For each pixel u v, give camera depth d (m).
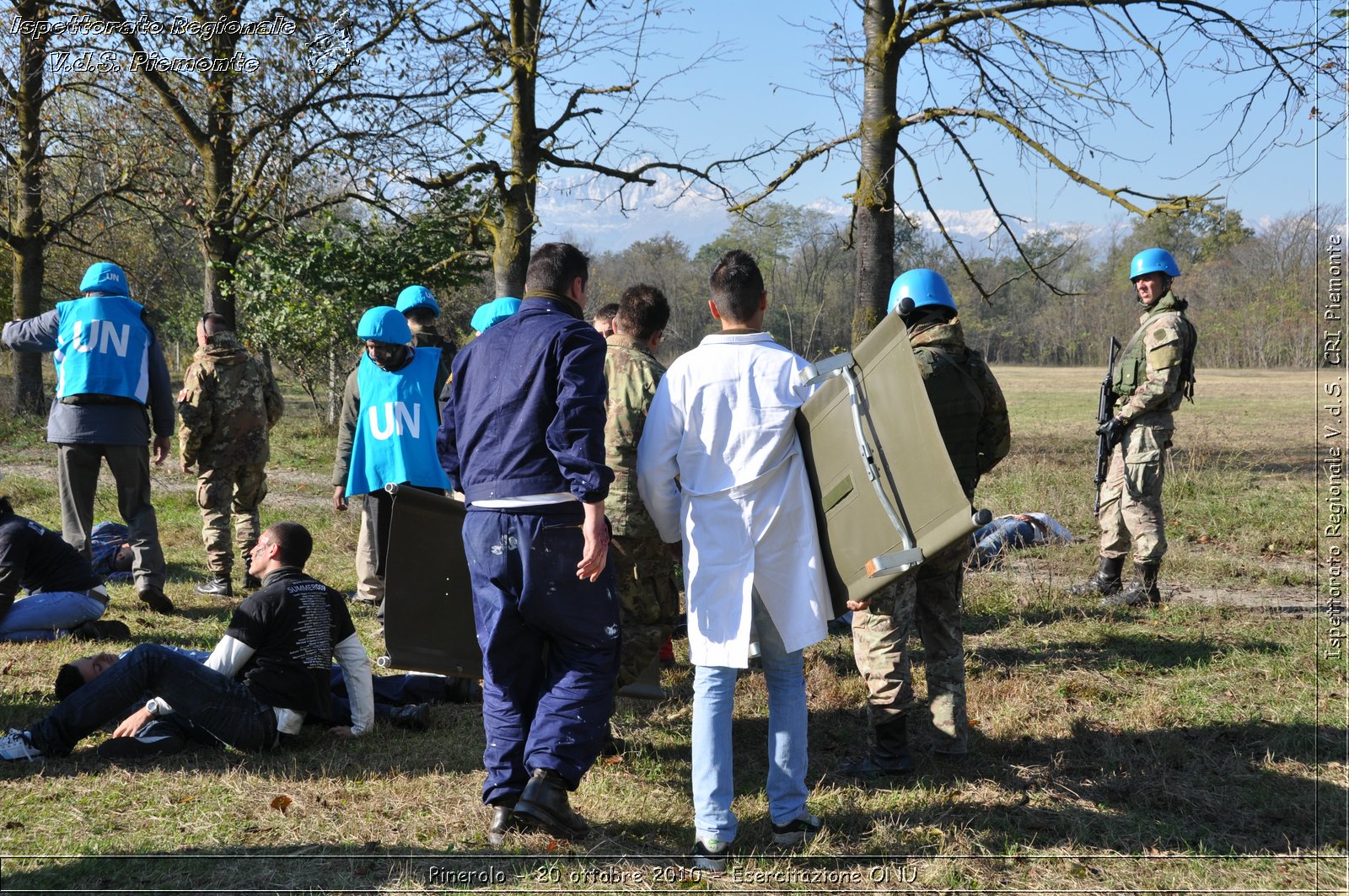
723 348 3.22
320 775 3.76
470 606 3.91
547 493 3.18
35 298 19.30
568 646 3.27
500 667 3.29
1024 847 3.26
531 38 11.98
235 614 3.99
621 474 3.91
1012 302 71.62
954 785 3.77
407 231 14.74
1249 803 3.56
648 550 3.94
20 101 17.20
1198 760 3.93
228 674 3.95
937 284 3.91
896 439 2.90
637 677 4.07
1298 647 5.31
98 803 3.42
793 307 25.50
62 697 4.20
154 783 3.60
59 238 21.62
